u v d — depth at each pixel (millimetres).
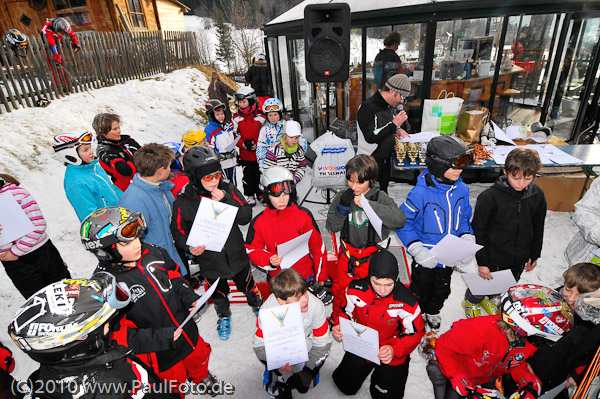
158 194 2809
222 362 3004
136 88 10359
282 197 2514
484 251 2854
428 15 5035
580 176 4734
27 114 7285
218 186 2865
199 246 2648
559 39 5309
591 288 1874
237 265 2982
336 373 2635
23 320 1179
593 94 5887
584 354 1742
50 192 5555
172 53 13234
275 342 2020
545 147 4730
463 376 2080
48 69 8234
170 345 1898
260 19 40250
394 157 4809
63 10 12930
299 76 6961
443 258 2580
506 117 5969
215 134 4895
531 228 2762
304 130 7484
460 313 3406
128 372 1442
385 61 5559
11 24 13219
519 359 1967
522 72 5684
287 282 2035
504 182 2715
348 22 3738
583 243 2855
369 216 2457
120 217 1797
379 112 4059
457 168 2479
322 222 4785
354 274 2875
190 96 11227
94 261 4406
